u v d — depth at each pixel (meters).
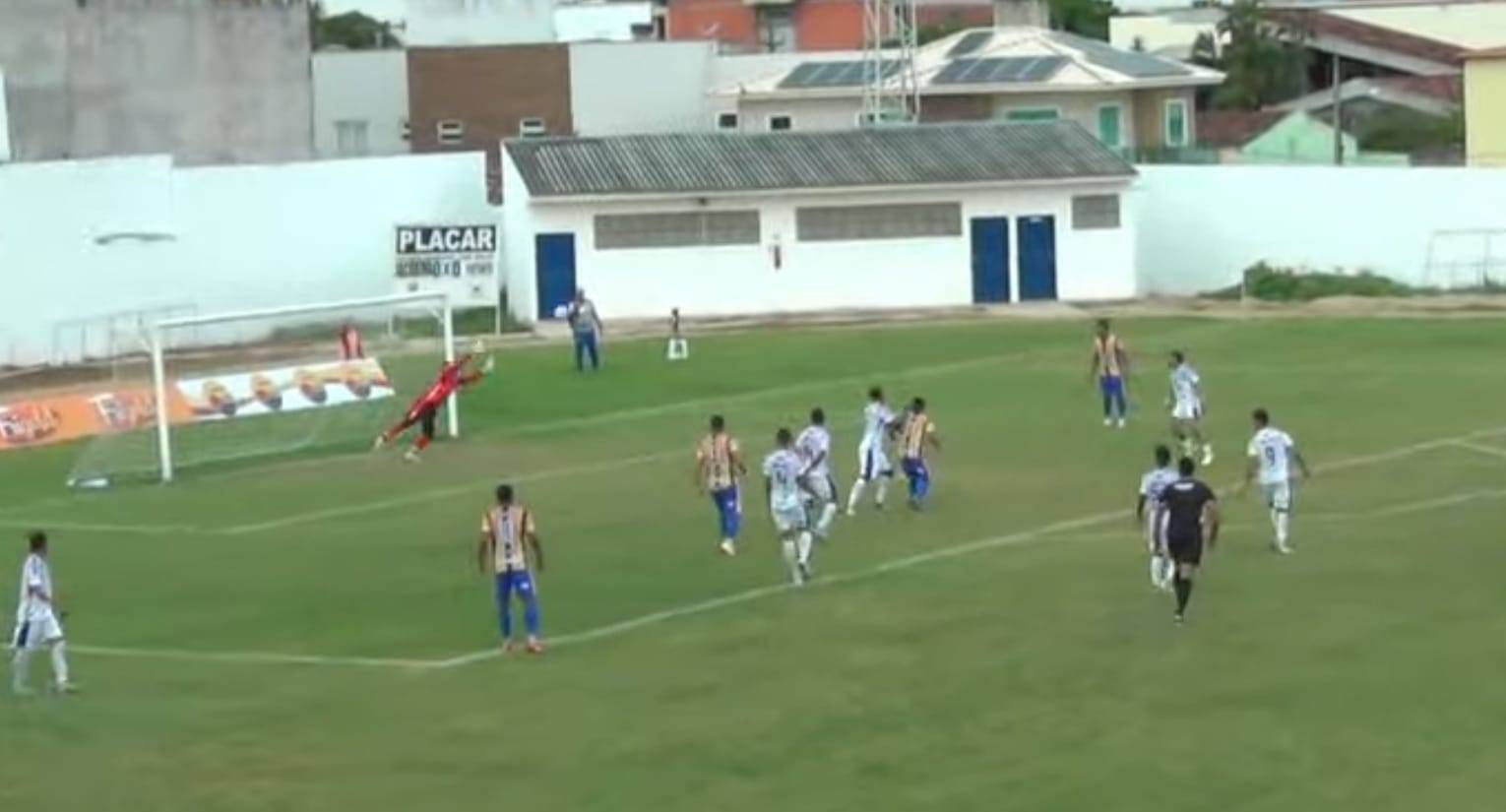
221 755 56.34
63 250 136.50
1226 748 53.97
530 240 144.00
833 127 190.88
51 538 85.75
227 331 141.88
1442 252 148.12
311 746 56.84
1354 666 60.59
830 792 51.81
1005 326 137.62
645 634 67.25
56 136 154.75
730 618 68.81
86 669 65.44
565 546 80.00
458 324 143.62
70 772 55.31
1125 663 61.69
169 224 139.88
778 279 146.38
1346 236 150.00
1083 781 51.97
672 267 145.25
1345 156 187.12
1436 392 108.44
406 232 141.25
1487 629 64.00
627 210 144.50
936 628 66.44
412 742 56.84
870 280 147.38
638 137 151.88
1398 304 142.25
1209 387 111.62
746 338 135.38
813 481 78.50
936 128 154.00
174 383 104.88
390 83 189.62
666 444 101.75
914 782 52.31
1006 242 148.38
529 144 150.25
